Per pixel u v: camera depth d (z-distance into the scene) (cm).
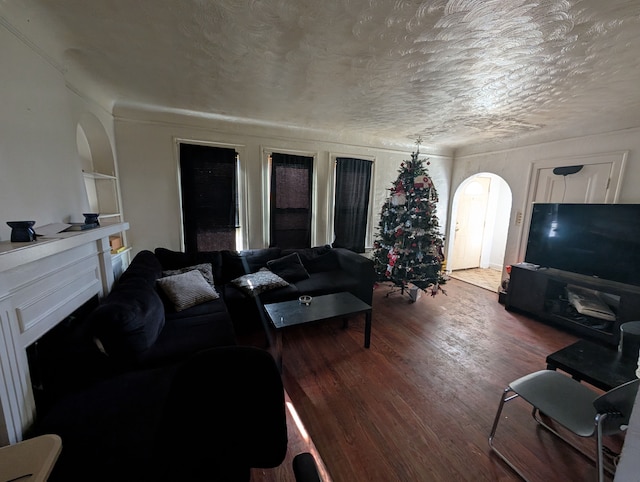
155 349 171
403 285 384
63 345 147
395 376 218
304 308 247
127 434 110
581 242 300
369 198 438
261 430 95
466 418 178
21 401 110
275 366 98
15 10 129
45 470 80
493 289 439
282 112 304
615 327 267
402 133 391
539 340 279
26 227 114
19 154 130
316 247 388
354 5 132
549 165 359
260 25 150
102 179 279
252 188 359
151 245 319
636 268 266
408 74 206
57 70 167
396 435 164
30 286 118
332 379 214
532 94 238
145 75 215
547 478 141
